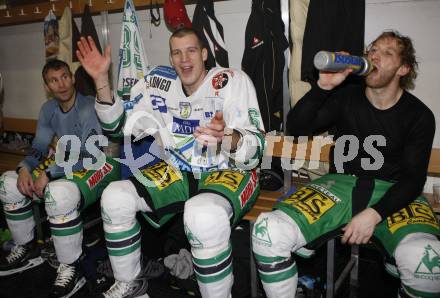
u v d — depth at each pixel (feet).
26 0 9.50
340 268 5.60
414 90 6.60
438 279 3.58
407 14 6.44
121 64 7.54
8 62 10.87
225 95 5.13
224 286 4.31
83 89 8.40
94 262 5.97
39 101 10.71
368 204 4.40
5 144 9.52
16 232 6.30
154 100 5.65
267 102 6.75
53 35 8.73
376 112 4.60
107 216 4.63
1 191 6.08
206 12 6.98
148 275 5.74
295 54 6.40
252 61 6.73
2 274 6.21
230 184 4.69
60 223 5.30
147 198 4.80
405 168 4.29
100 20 9.23
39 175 6.06
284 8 6.76
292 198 4.44
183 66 5.12
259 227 4.03
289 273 4.08
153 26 8.67
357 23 6.06
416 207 4.32
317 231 4.21
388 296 5.47
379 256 6.28
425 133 4.32
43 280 6.11
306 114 4.58
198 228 4.08
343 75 4.22
